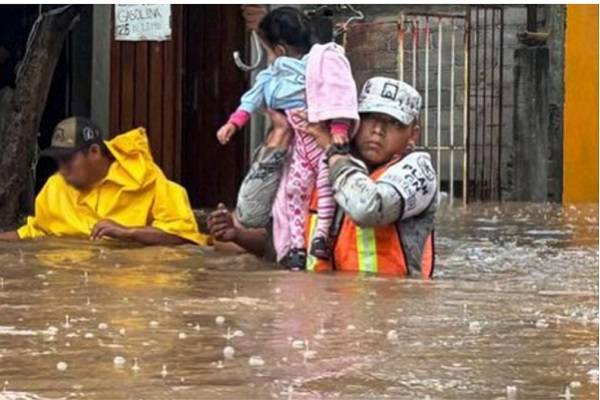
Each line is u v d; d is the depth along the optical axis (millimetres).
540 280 8477
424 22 22703
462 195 22156
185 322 6047
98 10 17422
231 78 18812
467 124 21516
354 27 22875
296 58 8742
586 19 21875
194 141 18859
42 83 13539
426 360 5133
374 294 7211
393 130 8180
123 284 7613
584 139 21859
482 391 4562
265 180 8859
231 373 4816
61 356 5145
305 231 8617
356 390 4551
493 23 22391
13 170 13406
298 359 5109
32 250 9594
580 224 15039
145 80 17422
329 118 8133
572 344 5551
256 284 7648
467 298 7160
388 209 8016
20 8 17312
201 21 18750
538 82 22000
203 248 9859
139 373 4809
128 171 10195
